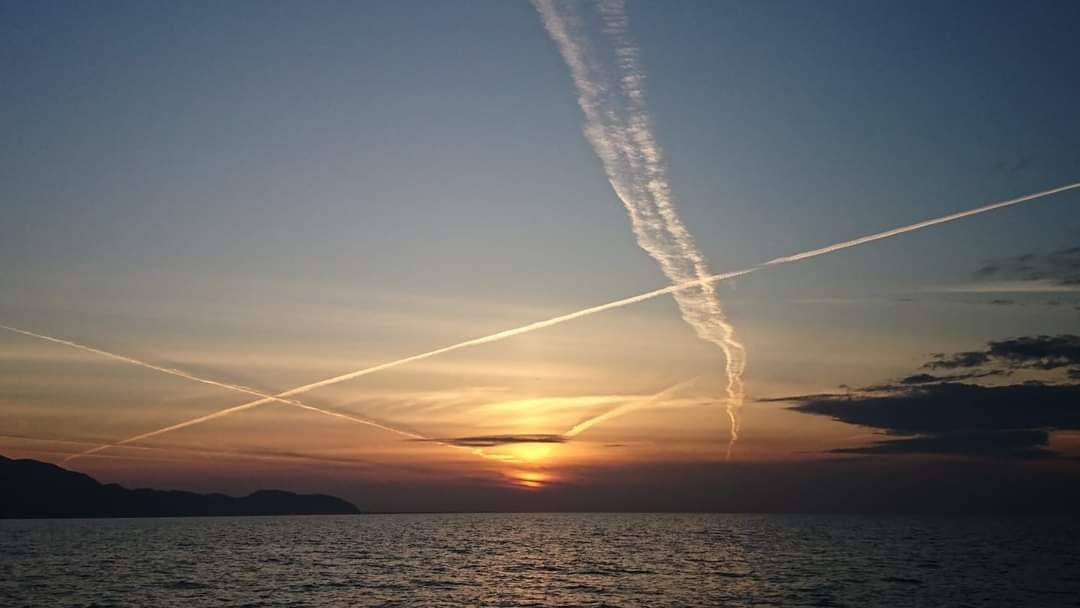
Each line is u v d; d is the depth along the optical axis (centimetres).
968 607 6488
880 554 12069
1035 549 13100
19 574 9338
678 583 8238
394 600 7044
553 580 8581
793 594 7331
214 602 6938
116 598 7225
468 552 13000
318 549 13862
